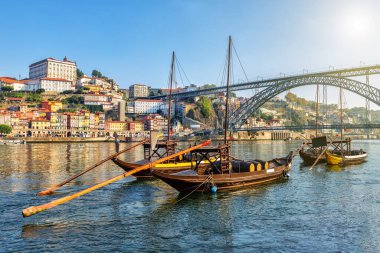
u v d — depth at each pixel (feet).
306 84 468.75
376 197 102.42
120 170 162.50
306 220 78.28
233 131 583.58
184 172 105.60
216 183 106.01
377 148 400.47
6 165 181.16
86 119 633.20
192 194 103.55
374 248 61.77
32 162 199.21
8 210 85.15
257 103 542.57
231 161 122.11
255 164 119.14
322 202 95.66
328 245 63.21
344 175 148.46
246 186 115.65
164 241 64.64
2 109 600.39
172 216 80.84
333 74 453.58
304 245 63.16
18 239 65.21
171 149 146.51
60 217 79.51
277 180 131.54
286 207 89.97
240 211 85.66
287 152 315.78
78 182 125.90
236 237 67.00
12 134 544.62
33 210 76.28
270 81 536.42
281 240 65.57
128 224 74.69
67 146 403.95
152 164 100.94
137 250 60.39
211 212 84.43
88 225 73.77
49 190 102.99
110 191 108.88
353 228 72.59
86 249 60.64
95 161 208.85
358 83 407.23
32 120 572.92
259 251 60.34
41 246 61.82
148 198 98.94
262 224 75.20
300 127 561.02
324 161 200.85
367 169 170.71
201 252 59.72
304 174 151.53
